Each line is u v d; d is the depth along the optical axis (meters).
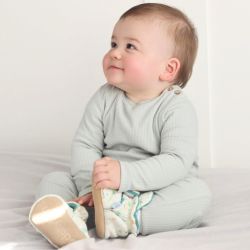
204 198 1.07
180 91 1.23
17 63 1.84
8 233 1.01
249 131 1.71
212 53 1.70
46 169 1.47
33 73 1.83
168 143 1.14
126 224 1.00
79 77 1.80
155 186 1.06
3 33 1.83
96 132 1.26
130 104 1.23
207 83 1.70
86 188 1.13
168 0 1.70
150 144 1.18
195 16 1.68
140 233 1.03
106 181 1.00
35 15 1.81
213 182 1.34
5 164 1.51
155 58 1.21
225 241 0.95
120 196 1.01
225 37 1.68
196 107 1.71
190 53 1.29
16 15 1.82
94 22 1.77
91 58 1.79
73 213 0.96
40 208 0.92
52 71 1.82
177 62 1.25
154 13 1.23
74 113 1.82
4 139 1.89
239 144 1.72
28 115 1.86
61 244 0.93
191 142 1.15
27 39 1.82
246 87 1.69
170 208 1.03
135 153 1.19
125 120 1.21
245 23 1.67
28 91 1.85
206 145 1.72
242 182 1.34
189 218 1.05
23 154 1.62
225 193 1.26
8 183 1.34
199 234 1.00
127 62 1.18
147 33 1.20
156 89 1.24
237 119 1.71
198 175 1.32
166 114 1.18
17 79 1.85
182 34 1.25
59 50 1.80
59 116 1.84
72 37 1.79
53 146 1.85
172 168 1.08
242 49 1.68
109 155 1.22
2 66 1.85
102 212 0.98
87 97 1.81
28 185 1.33
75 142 1.25
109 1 1.75
